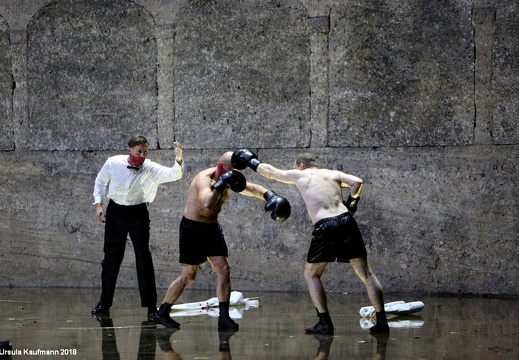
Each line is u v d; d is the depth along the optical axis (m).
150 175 13.31
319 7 16.59
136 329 11.62
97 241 17.58
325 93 16.61
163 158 17.34
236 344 10.23
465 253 15.91
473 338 10.58
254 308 14.01
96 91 17.66
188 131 17.27
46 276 17.80
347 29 16.50
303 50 16.72
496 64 15.84
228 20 17.03
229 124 17.08
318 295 11.16
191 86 17.23
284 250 16.73
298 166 11.94
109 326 11.94
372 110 16.41
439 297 15.45
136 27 17.45
